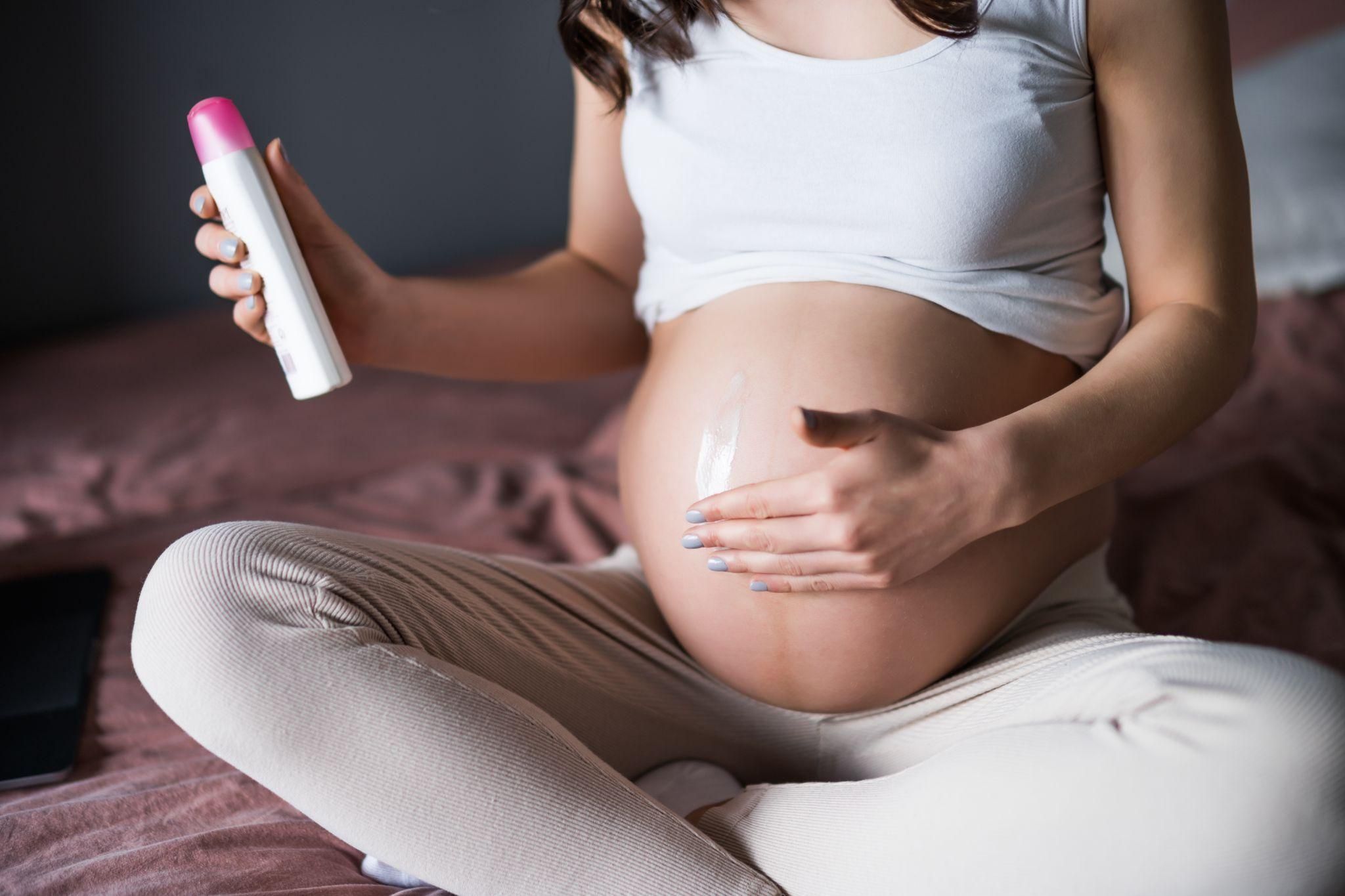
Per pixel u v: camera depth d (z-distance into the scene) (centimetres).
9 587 133
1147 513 133
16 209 268
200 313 273
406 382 208
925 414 75
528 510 147
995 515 66
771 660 78
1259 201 182
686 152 82
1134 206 76
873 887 62
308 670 62
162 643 63
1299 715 54
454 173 298
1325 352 161
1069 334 79
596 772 67
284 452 177
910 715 78
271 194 79
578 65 88
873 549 66
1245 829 53
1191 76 74
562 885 64
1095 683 64
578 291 101
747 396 78
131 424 197
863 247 78
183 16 267
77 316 279
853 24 78
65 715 104
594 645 83
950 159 74
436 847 63
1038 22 75
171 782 91
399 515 149
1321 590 113
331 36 279
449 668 66
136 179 273
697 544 71
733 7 81
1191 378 71
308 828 83
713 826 74
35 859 77
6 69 259
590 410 190
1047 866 57
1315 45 200
